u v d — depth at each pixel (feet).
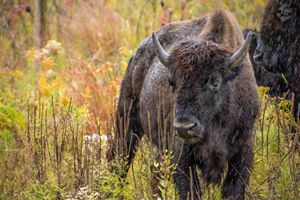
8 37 185.47
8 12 188.34
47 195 98.37
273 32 117.80
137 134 116.57
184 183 96.07
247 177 97.19
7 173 106.83
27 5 189.06
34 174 105.40
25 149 109.09
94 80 148.77
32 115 119.44
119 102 118.32
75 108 123.03
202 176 98.99
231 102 94.38
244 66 94.94
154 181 97.55
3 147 116.88
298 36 117.08
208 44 92.84
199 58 91.20
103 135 120.78
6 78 158.81
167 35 109.70
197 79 90.89
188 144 96.02
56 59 162.91
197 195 95.35
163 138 99.25
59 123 115.75
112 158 109.29
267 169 101.50
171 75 92.84
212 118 92.94
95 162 104.22
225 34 98.43
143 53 113.91
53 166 105.19
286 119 109.91
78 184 101.09
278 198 96.58
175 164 96.27
